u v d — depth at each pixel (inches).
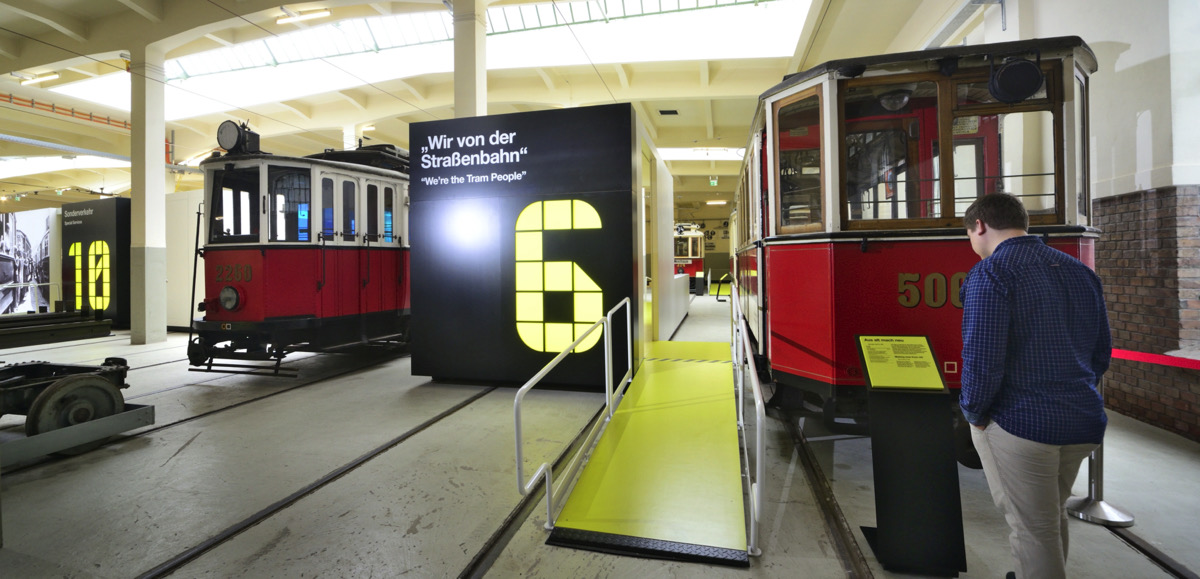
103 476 142.1
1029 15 223.1
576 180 224.1
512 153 231.6
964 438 138.3
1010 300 74.2
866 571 94.7
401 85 585.3
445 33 453.1
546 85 596.4
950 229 133.3
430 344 243.9
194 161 786.8
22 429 186.5
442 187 241.3
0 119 633.6
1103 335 78.9
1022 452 73.3
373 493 130.3
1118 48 177.3
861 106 156.1
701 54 500.4
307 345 272.1
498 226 233.9
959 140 156.3
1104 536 107.2
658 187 316.5
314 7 378.3
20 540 109.6
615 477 130.3
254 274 250.1
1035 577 72.9
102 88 595.8
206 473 143.8
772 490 128.0
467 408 205.0
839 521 112.8
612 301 221.3
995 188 155.3
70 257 499.5
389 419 191.5
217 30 392.2
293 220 261.1
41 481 139.0
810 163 162.2
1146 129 167.6
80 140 731.4
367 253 298.4
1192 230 157.8
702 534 106.0
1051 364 72.8
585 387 232.2
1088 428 71.3
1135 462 141.6
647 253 337.4
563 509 116.3
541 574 96.0
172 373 280.7
